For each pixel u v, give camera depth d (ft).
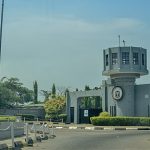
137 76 185.57
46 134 109.70
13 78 354.74
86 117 207.82
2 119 130.41
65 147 72.95
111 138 100.89
